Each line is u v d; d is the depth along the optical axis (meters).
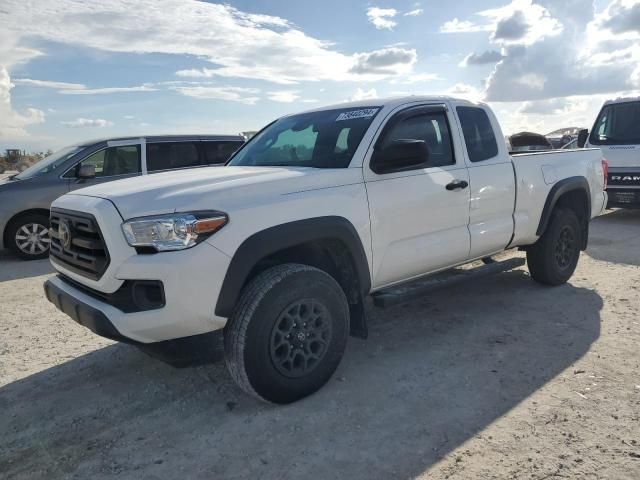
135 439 3.14
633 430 3.02
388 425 3.19
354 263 3.76
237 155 4.97
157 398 3.64
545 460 2.78
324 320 3.55
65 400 3.65
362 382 3.75
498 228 4.91
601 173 6.36
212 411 3.43
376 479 2.70
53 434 3.23
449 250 4.47
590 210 6.10
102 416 3.43
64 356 4.41
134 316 3.04
